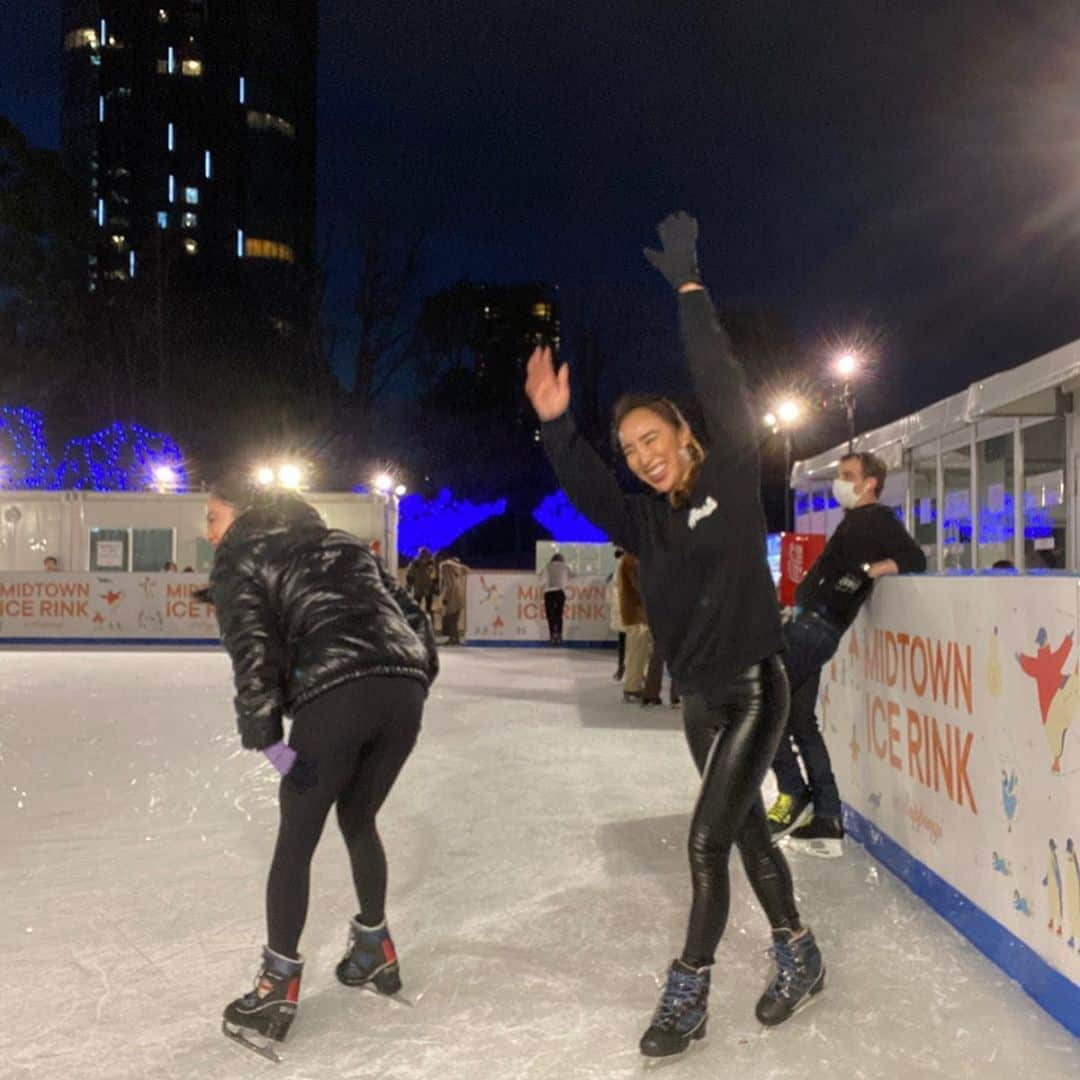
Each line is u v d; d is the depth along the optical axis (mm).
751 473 2941
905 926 3770
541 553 21859
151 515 22672
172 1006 3186
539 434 3121
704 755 2980
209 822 5379
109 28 84125
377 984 3242
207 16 85312
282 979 2957
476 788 6164
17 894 4242
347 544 3207
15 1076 2750
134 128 83000
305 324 47344
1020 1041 2871
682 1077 2705
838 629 4625
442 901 4148
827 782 4699
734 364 2955
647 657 10031
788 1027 2979
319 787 2986
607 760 7047
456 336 53344
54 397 39938
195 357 47938
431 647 3359
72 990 3307
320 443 47375
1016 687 3252
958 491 11773
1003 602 3342
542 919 3932
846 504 4754
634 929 3820
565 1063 2807
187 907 4078
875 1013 3055
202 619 19125
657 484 3035
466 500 54312
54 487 40094
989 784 3453
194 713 9336
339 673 3000
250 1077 2746
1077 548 9164
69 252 39031
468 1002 3201
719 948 3625
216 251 83250
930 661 3979
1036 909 3123
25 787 6188
